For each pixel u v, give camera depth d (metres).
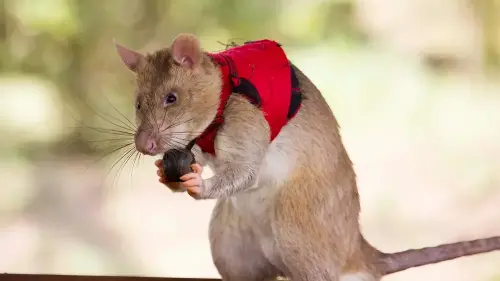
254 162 1.00
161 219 2.13
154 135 0.98
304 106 1.04
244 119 0.99
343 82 2.71
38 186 2.29
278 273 1.10
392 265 1.08
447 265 1.88
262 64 1.01
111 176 2.33
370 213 2.09
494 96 2.66
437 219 2.05
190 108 0.99
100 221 2.13
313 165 1.04
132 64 1.01
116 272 1.90
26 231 2.05
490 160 2.29
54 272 1.88
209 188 0.99
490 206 2.10
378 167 2.31
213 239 1.08
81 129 2.48
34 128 2.56
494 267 1.86
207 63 1.00
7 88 2.71
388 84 2.71
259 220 1.06
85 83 2.71
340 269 1.05
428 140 2.44
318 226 1.04
